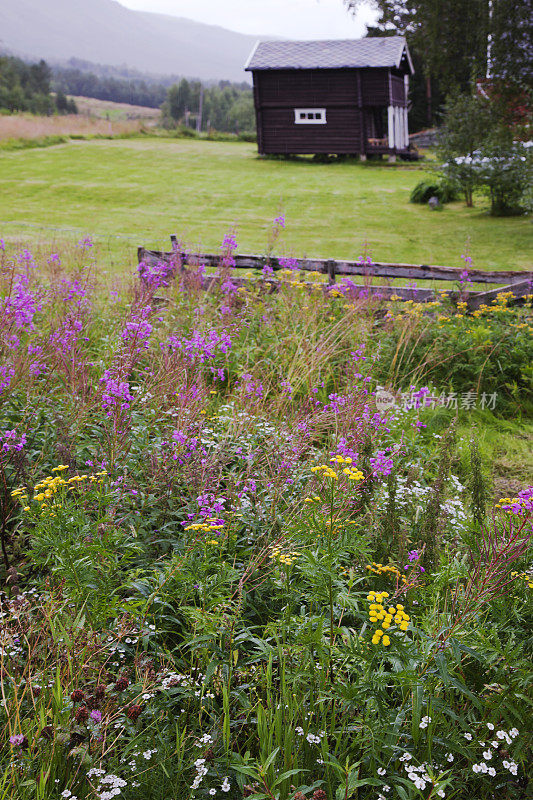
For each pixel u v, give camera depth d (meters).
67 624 2.82
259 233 17.86
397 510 3.90
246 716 2.69
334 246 16.48
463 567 2.95
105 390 4.44
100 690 2.50
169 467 3.91
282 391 5.73
